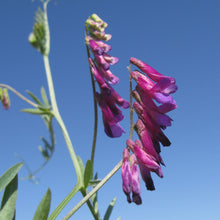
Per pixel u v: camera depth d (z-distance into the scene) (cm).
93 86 12
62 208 13
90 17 12
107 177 11
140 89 11
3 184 12
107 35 12
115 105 11
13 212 12
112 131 12
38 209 12
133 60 11
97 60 11
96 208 15
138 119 11
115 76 11
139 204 10
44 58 20
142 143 11
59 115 18
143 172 10
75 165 15
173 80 10
